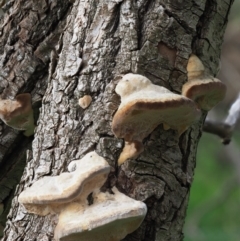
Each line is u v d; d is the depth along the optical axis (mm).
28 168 990
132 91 928
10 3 1082
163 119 938
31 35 1058
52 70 1011
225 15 1012
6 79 1066
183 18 967
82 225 898
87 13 973
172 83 961
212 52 997
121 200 924
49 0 1051
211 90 971
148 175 949
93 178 926
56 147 965
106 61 957
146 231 953
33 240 958
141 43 957
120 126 920
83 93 959
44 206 935
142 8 962
